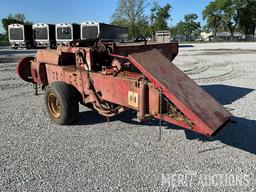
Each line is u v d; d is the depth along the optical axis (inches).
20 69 333.4
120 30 1242.0
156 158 195.6
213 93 377.7
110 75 225.1
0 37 2469.2
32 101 337.1
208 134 169.8
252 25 3550.7
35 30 1353.3
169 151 206.1
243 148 212.1
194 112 177.9
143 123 260.4
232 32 3700.8
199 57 873.5
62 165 186.4
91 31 1170.0
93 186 163.8
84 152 204.2
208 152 205.2
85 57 245.4
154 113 197.8
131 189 161.2
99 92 234.4
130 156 198.2
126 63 245.3
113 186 163.8
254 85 428.5
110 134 236.5
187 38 3843.5
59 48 276.4
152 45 275.3
